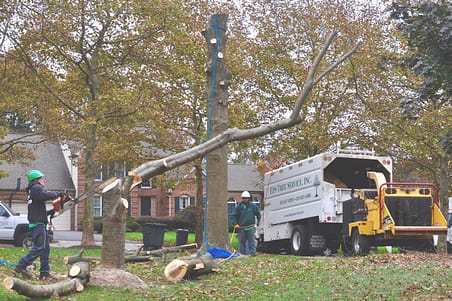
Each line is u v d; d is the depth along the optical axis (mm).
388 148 32375
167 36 28781
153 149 34031
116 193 12930
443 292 11922
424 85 11203
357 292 12039
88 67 28859
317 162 25469
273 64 34656
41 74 28969
